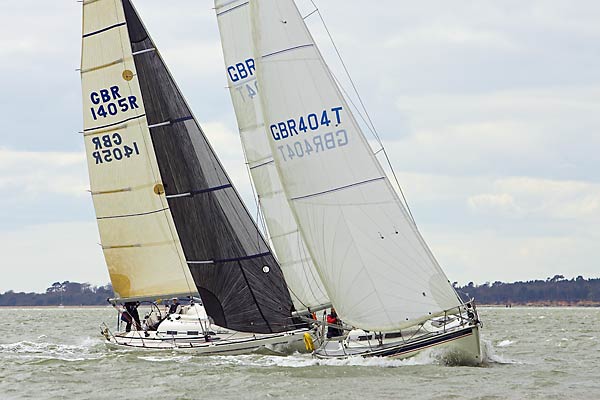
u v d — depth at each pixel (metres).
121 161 150.00
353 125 115.06
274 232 127.94
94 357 138.88
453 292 112.44
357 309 113.56
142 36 140.25
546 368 120.88
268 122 116.88
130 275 152.00
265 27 117.12
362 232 113.62
